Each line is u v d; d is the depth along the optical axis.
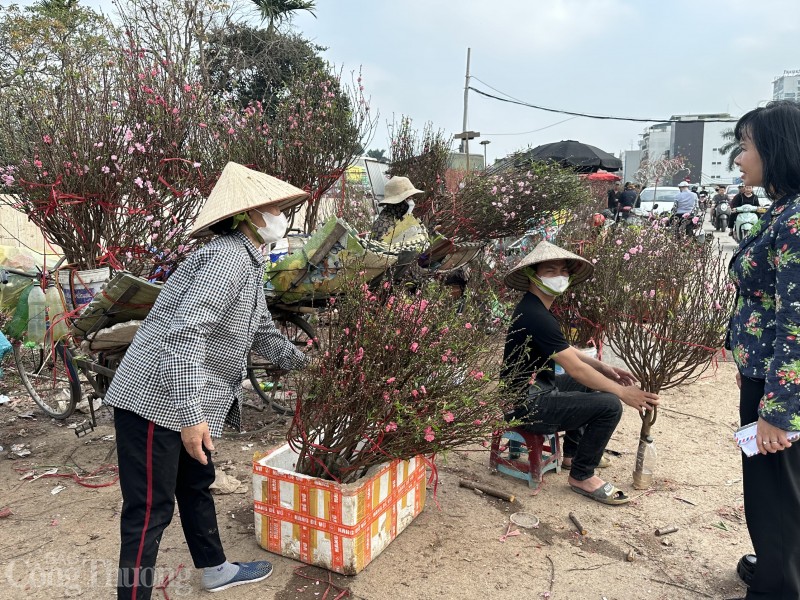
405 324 2.88
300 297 4.28
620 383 3.88
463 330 3.04
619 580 2.94
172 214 4.71
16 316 4.54
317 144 6.03
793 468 2.42
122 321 3.64
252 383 4.95
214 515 2.71
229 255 2.37
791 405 2.19
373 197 8.19
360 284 3.41
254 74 16.28
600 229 5.27
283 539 2.99
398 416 2.68
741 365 2.51
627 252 4.43
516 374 3.28
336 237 4.08
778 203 2.40
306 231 6.47
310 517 2.88
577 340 4.79
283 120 6.22
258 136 6.03
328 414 2.91
